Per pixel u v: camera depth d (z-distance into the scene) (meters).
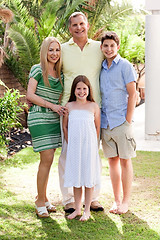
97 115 3.85
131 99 3.82
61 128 3.96
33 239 3.37
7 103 5.76
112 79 3.84
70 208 3.96
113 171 4.05
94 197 4.01
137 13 8.75
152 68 7.12
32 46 7.83
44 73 3.76
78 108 3.78
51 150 3.82
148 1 6.98
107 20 8.81
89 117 3.74
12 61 8.32
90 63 3.90
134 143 3.95
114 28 11.30
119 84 3.83
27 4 8.63
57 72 3.87
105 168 5.54
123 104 3.88
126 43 11.87
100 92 3.99
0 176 5.13
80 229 3.56
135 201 4.24
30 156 6.21
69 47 3.90
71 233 3.49
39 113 3.79
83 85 3.73
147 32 7.07
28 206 4.08
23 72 8.33
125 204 3.99
